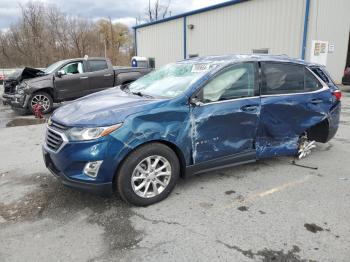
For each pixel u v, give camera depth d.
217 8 18.77
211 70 3.93
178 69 4.51
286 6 15.19
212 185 4.19
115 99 3.94
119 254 2.80
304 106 4.68
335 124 5.29
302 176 4.51
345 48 17.06
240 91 4.08
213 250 2.85
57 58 48.78
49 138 3.59
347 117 8.80
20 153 5.73
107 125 3.24
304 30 14.58
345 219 3.36
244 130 4.14
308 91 4.79
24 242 2.98
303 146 5.09
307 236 3.05
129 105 3.54
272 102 4.32
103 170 3.27
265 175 4.53
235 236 3.05
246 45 17.44
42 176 4.54
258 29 16.62
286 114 4.52
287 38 15.37
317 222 3.29
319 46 14.77
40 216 3.44
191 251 2.83
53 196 3.89
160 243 2.95
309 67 4.89
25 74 10.32
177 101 3.61
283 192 3.99
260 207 3.61
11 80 10.57
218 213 3.48
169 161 3.65
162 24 23.45
